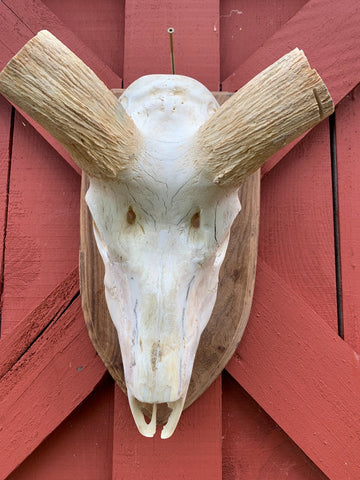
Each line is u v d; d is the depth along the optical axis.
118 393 0.81
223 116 0.51
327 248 0.86
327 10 0.88
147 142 0.54
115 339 0.77
